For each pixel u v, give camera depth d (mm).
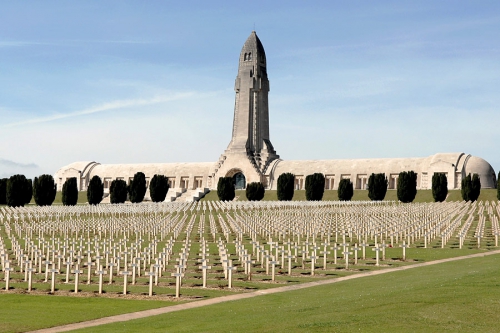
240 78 176000
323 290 32188
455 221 65312
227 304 29000
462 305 23562
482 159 160125
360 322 21625
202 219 67750
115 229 67375
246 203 103750
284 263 44562
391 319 21906
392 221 65875
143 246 55312
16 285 35875
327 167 173500
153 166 193500
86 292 33375
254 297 30906
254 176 171750
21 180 110438
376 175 120750
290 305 27359
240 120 175875
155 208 95938
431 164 158750
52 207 95750
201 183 186375
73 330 24062
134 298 31453
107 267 42469
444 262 43094
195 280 37219
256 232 64250
